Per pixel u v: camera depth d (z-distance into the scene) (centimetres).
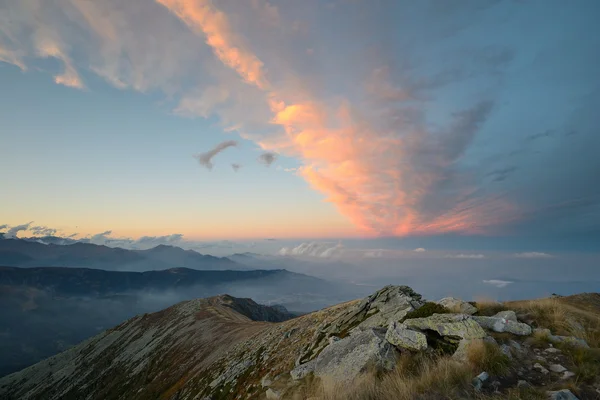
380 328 1522
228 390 4156
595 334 1103
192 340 11894
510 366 895
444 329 1170
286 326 5294
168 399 6900
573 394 702
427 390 789
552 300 1501
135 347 15425
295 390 1295
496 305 1612
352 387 925
